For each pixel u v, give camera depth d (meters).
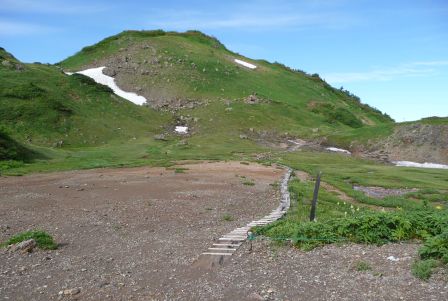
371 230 15.13
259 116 92.50
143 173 40.81
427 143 71.62
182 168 45.00
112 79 112.44
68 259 14.84
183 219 21.34
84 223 20.47
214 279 12.65
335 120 104.50
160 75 113.06
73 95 81.31
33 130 63.28
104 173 41.06
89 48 138.25
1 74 80.06
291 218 20.59
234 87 112.38
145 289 12.04
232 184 33.94
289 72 157.50
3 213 23.00
